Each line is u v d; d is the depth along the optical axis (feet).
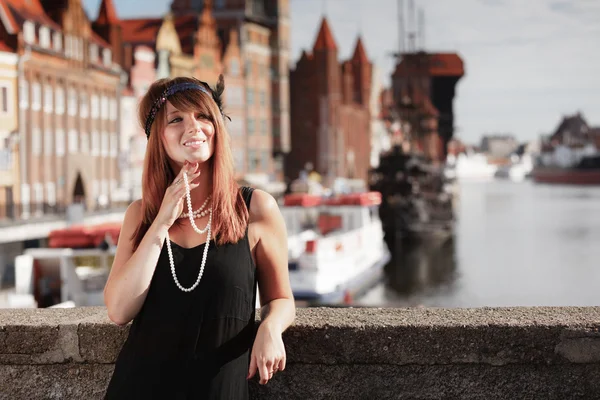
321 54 341.21
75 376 12.19
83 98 194.29
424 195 269.64
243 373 10.14
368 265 132.26
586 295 153.48
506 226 308.19
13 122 161.99
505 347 11.44
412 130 340.18
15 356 12.23
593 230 291.17
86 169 194.59
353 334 11.61
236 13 290.97
